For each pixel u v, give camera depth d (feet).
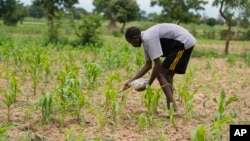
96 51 49.60
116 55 42.24
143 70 21.24
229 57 57.36
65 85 22.40
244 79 36.91
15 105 22.22
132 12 177.99
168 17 72.18
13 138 16.80
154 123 19.48
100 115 18.81
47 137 17.07
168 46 20.20
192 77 34.47
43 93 19.54
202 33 164.14
